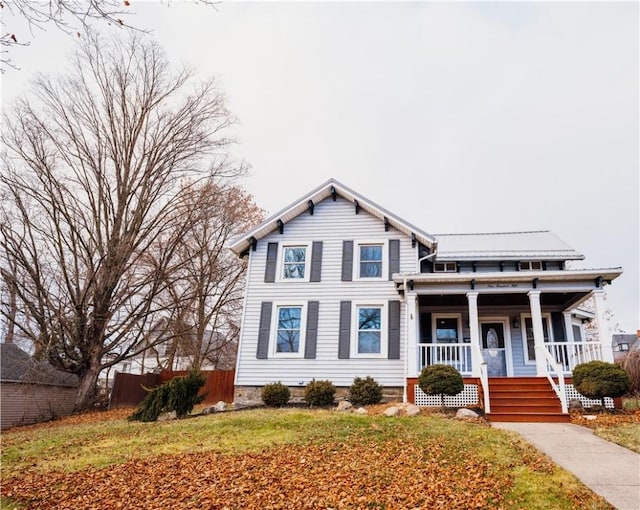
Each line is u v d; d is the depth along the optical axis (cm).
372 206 1747
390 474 721
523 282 1475
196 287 2709
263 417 1211
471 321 1463
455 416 1188
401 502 614
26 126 1927
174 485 720
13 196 1861
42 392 2025
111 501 673
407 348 1477
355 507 605
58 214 1975
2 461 937
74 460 905
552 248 1855
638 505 572
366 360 1590
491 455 796
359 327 1655
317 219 1817
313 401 1462
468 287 1506
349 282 1702
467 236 2156
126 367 4347
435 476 703
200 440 998
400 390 1534
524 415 1182
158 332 2659
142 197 2141
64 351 1889
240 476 741
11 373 1945
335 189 1831
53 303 1928
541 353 1394
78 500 684
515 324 1720
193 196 2384
